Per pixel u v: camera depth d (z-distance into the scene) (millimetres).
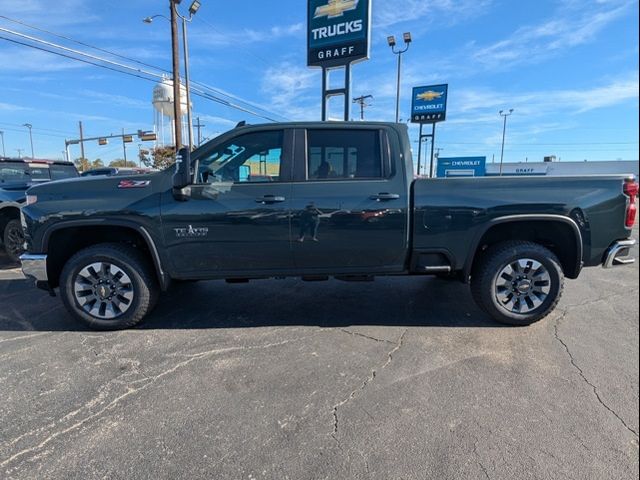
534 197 3639
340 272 3826
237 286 5266
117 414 2494
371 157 3736
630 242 3740
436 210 3656
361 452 2156
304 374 2971
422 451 2160
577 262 3730
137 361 3176
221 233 3613
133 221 3586
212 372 3002
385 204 3650
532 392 2719
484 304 3820
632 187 3695
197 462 2090
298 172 3684
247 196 3613
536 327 3844
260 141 3717
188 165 3428
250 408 2553
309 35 11344
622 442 2219
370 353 3307
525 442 2225
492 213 3648
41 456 2137
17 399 2656
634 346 3416
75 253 3785
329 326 3889
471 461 2084
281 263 3754
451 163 34688
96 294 3721
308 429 2346
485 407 2551
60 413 2506
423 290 5066
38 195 3684
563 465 2051
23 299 4715
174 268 3703
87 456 2135
